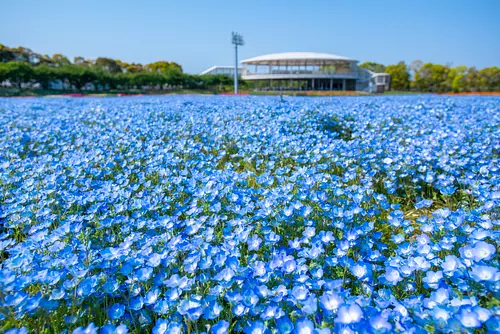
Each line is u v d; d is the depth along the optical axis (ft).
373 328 5.74
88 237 10.26
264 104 41.47
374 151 19.11
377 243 9.71
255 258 8.60
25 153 22.29
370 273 8.00
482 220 10.07
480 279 6.72
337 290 7.07
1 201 13.98
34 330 7.18
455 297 6.86
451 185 15.21
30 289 8.84
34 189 14.32
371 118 32.12
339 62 239.71
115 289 7.70
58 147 22.21
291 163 19.67
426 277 7.55
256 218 10.71
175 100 60.08
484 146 19.40
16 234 11.69
